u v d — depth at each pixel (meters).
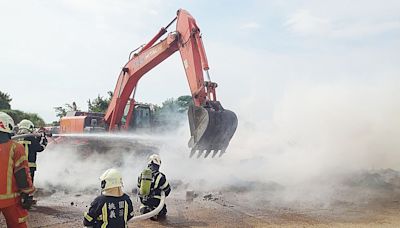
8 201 4.59
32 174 8.09
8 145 4.65
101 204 4.07
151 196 7.23
